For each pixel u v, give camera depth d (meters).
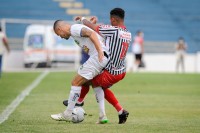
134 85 40.31
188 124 19.06
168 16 79.31
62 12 76.88
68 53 63.88
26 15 76.00
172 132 16.86
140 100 29.19
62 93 32.25
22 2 77.69
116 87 38.22
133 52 62.44
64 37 18.23
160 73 57.41
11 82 40.81
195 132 16.95
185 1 81.31
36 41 63.50
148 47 71.88
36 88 35.62
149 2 81.06
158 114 22.69
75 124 18.47
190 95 32.72
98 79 18.25
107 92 18.62
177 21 78.94
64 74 51.09
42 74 50.88
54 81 42.31
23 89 34.72
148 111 23.89
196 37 77.19
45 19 75.69
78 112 18.55
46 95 30.77
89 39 17.91
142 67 65.88
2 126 17.88
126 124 18.70
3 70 59.69
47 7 77.50
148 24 78.06
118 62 18.16
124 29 18.41
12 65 65.88
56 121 19.34
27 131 16.66
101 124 18.58
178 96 31.94
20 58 66.12
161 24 78.38
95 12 77.56
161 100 29.33
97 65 17.89
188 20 79.12
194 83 43.44
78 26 17.78
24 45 63.94
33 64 63.62
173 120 20.41
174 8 80.38
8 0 77.69
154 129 17.48
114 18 18.47
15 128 17.36
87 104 26.20
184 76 52.16
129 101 28.58
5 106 24.78
